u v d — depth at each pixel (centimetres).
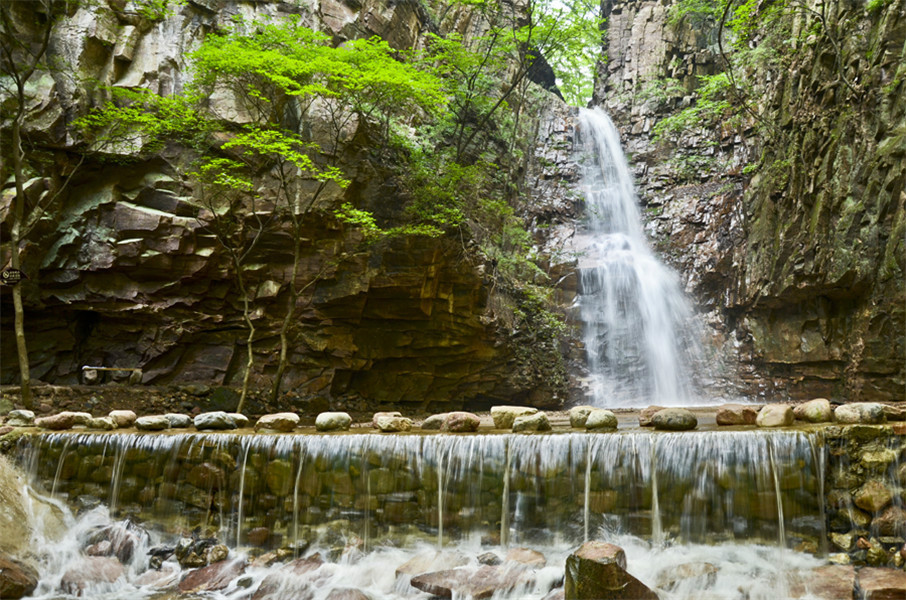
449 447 809
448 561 742
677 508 736
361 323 1727
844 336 1762
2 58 1421
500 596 675
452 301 1758
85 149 1477
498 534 777
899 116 1548
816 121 1812
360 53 1531
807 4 1953
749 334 2127
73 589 751
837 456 737
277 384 1480
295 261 1470
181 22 1642
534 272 2189
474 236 1881
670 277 2330
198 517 862
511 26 2503
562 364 2075
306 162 1452
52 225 1473
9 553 788
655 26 2803
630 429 884
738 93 2255
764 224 2053
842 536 707
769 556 707
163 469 884
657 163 2561
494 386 1914
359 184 1695
